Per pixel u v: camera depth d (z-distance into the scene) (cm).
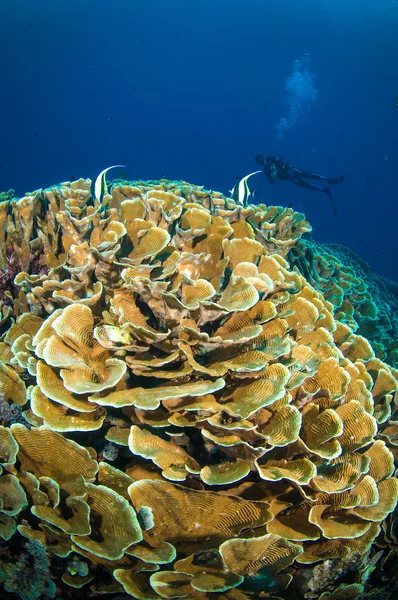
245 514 216
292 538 218
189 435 253
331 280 566
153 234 307
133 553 203
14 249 343
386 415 310
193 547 223
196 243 354
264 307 264
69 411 236
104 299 277
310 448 242
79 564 217
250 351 251
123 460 256
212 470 226
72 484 221
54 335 234
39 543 211
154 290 237
